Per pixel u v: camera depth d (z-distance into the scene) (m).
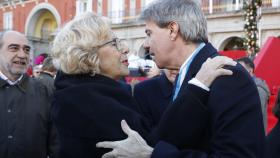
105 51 1.96
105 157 1.76
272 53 8.23
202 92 1.65
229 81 1.62
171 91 2.28
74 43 1.90
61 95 1.91
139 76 7.42
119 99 1.93
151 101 2.35
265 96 4.79
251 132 1.55
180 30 1.84
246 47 13.37
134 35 24.45
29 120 3.34
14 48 3.40
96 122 1.81
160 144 1.67
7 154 3.26
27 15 36.25
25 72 3.50
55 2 33.09
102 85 1.90
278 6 19.00
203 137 1.68
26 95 3.42
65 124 1.88
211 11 21.83
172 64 1.93
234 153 1.52
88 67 1.92
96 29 1.93
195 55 1.88
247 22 13.40
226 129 1.57
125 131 1.77
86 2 30.39
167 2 1.87
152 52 1.95
